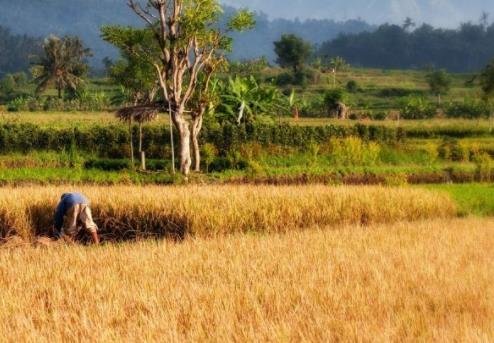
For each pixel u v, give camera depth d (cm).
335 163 5012
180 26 3950
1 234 1825
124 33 3984
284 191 2225
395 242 1590
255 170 4181
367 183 4312
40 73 17225
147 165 4538
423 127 7700
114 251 1363
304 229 1997
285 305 947
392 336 802
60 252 1354
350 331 815
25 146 5050
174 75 4038
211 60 4184
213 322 865
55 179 3684
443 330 819
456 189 3591
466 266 1275
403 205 2377
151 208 1945
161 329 838
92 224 1719
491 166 4647
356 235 1698
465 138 7388
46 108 13588
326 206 2167
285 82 19588
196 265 1224
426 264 1261
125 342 794
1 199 1858
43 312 912
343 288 1038
